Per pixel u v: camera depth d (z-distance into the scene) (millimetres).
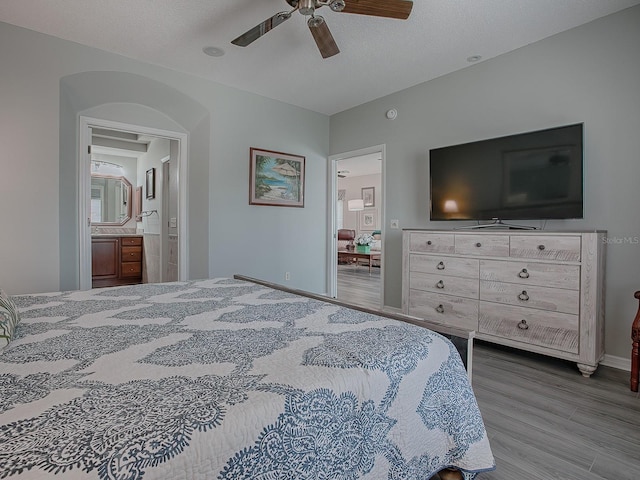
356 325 1313
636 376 2137
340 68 3375
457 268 2957
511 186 2850
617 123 2482
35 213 2773
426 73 3479
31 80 2740
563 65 2721
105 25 2680
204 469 639
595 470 1438
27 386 798
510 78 3023
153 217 5426
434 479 1318
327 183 4852
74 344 1088
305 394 812
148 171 5684
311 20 2045
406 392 1007
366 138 4332
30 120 2742
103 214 6055
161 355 1004
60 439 598
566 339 2389
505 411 1903
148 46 2984
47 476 528
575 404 1980
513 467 1449
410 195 3836
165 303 1677
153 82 3332
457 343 1332
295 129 4465
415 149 3787
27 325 1291
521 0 2324
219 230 3830
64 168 3018
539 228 2879
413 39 2818
